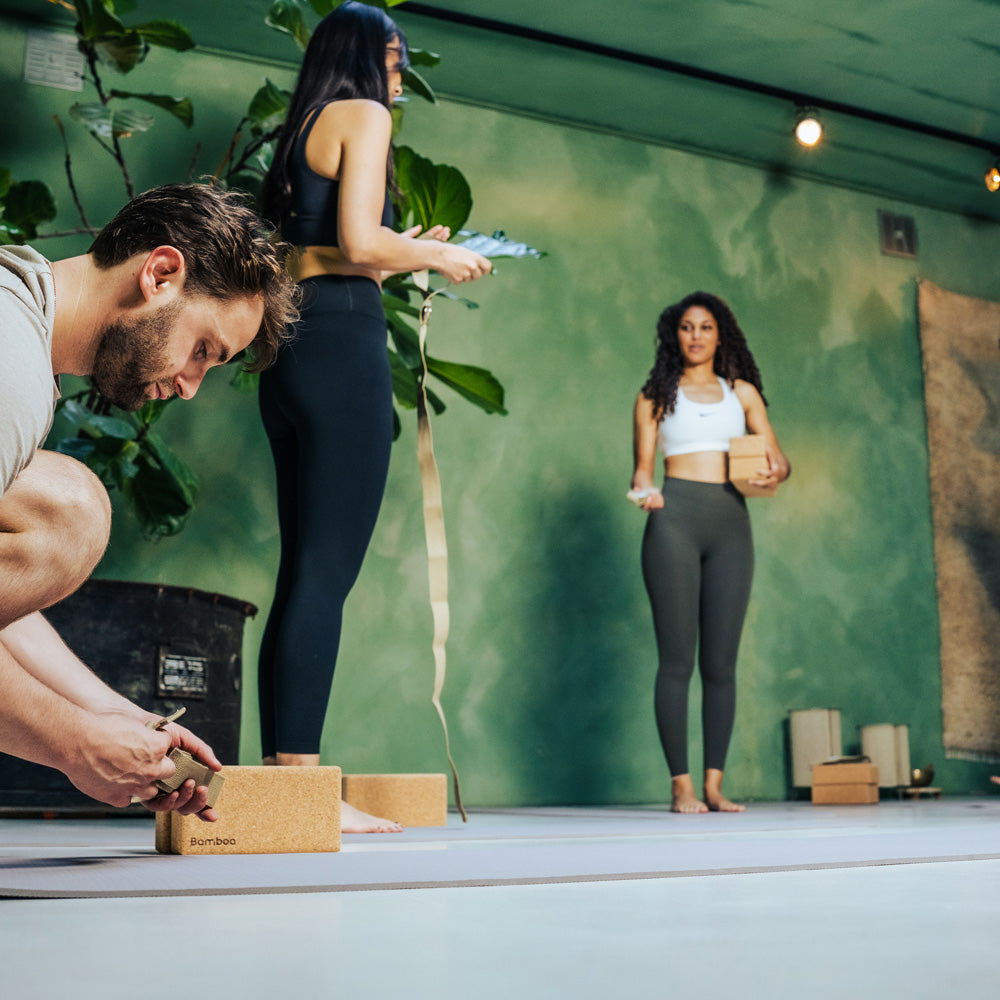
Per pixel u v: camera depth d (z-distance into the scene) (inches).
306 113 81.9
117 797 41.9
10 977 20.3
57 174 153.2
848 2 159.5
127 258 42.5
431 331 167.6
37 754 39.6
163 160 157.9
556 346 174.2
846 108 184.7
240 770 53.2
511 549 165.9
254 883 37.0
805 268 195.0
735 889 35.9
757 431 133.3
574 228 178.7
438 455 164.6
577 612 167.9
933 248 207.8
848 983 19.7
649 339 180.7
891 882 38.1
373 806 89.4
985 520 201.3
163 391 44.2
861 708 185.3
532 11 160.7
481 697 160.7
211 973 20.7
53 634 48.7
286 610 73.9
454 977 20.2
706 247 187.6
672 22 163.6
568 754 163.8
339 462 75.9
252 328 45.2
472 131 175.0
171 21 136.6
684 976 20.4
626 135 185.0
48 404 37.8
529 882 38.3
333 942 24.6
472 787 158.2
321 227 79.4
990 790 193.2
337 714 153.3
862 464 192.9
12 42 152.8
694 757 171.0
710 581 127.8
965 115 189.2
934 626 193.6
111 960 22.2
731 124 185.8
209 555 150.5
